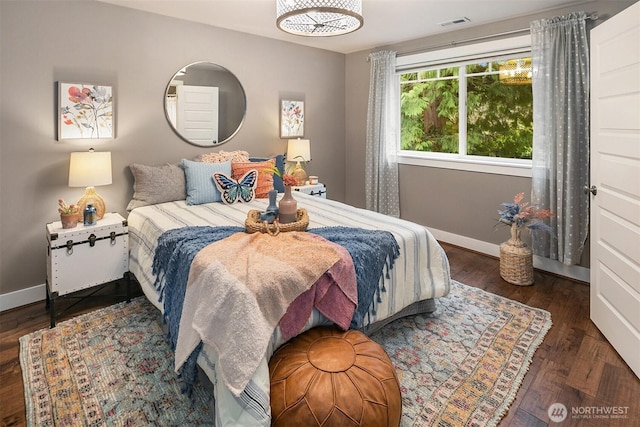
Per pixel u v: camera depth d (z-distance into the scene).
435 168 4.15
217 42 3.57
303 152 4.11
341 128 4.91
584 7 2.92
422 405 1.71
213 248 1.88
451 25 3.57
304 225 2.28
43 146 2.69
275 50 4.06
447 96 4.14
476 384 1.85
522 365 1.99
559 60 2.99
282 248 1.90
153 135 3.26
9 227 2.61
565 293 2.89
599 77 2.21
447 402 1.73
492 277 3.23
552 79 3.05
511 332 2.32
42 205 2.72
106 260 2.60
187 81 3.41
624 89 1.95
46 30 2.62
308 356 1.53
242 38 3.76
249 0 2.87
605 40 2.13
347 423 1.31
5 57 2.48
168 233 2.25
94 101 2.87
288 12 2.23
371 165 4.54
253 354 1.40
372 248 2.05
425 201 4.28
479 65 3.81
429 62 4.02
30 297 2.73
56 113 2.72
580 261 3.11
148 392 1.79
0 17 2.44
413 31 3.78
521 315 2.54
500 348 2.15
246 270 1.62
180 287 1.90
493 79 3.76
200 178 3.14
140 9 3.05
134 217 2.81
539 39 3.08
